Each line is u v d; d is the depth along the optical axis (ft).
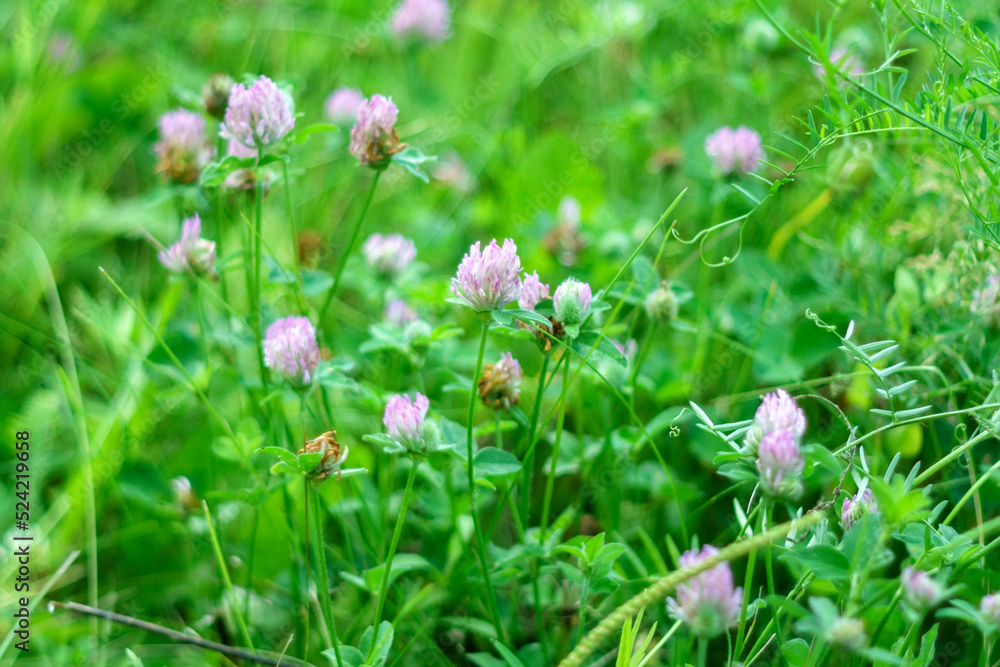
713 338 3.84
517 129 4.29
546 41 4.52
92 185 4.28
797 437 3.15
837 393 3.64
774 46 4.12
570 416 3.80
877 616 3.21
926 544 3.10
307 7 4.69
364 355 3.85
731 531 3.55
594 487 3.59
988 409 3.31
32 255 4.00
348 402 3.80
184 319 3.94
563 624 3.44
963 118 3.33
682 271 4.00
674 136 4.35
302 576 3.55
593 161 4.27
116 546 3.65
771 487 3.12
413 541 3.63
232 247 3.98
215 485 3.63
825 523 3.16
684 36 4.51
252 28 4.40
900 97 3.33
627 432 3.51
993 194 3.40
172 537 3.64
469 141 4.48
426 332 3.51
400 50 4.40
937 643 3.42
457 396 3.84
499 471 3.28
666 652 3.43
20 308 4.04
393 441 3.22
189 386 3.66
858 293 3.71
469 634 3.50
